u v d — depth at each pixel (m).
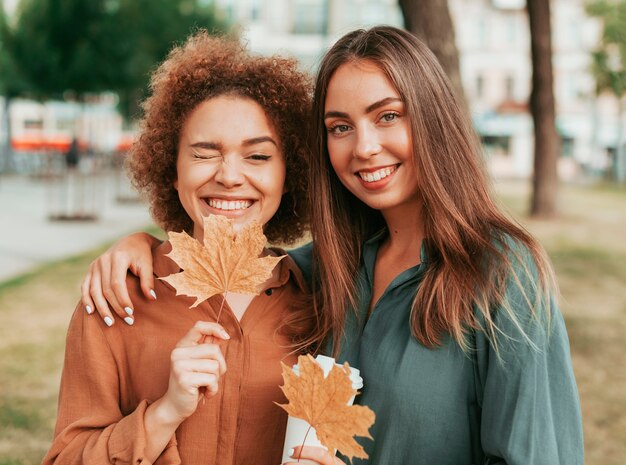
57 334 5.70
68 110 28.98
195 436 1.58
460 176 1.64
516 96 38.72
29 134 32.62
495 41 38.50
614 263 9.62
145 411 1.46
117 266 1.66
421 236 1.72
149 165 1.81
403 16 4.57
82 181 12.93
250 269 1.38
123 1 19.30
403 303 1.63
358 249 1.82
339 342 1.69
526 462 1.41
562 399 1.45
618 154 31.58
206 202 1.68
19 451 3.69
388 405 1.55
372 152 1.59
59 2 17.98
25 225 11.81
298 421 1.46
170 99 1.70
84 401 1.58
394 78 1.58
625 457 3.84
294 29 36.25
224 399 1.60
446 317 1.52
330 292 1.72
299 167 1.84
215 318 1.65
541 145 14.02
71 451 1.50
